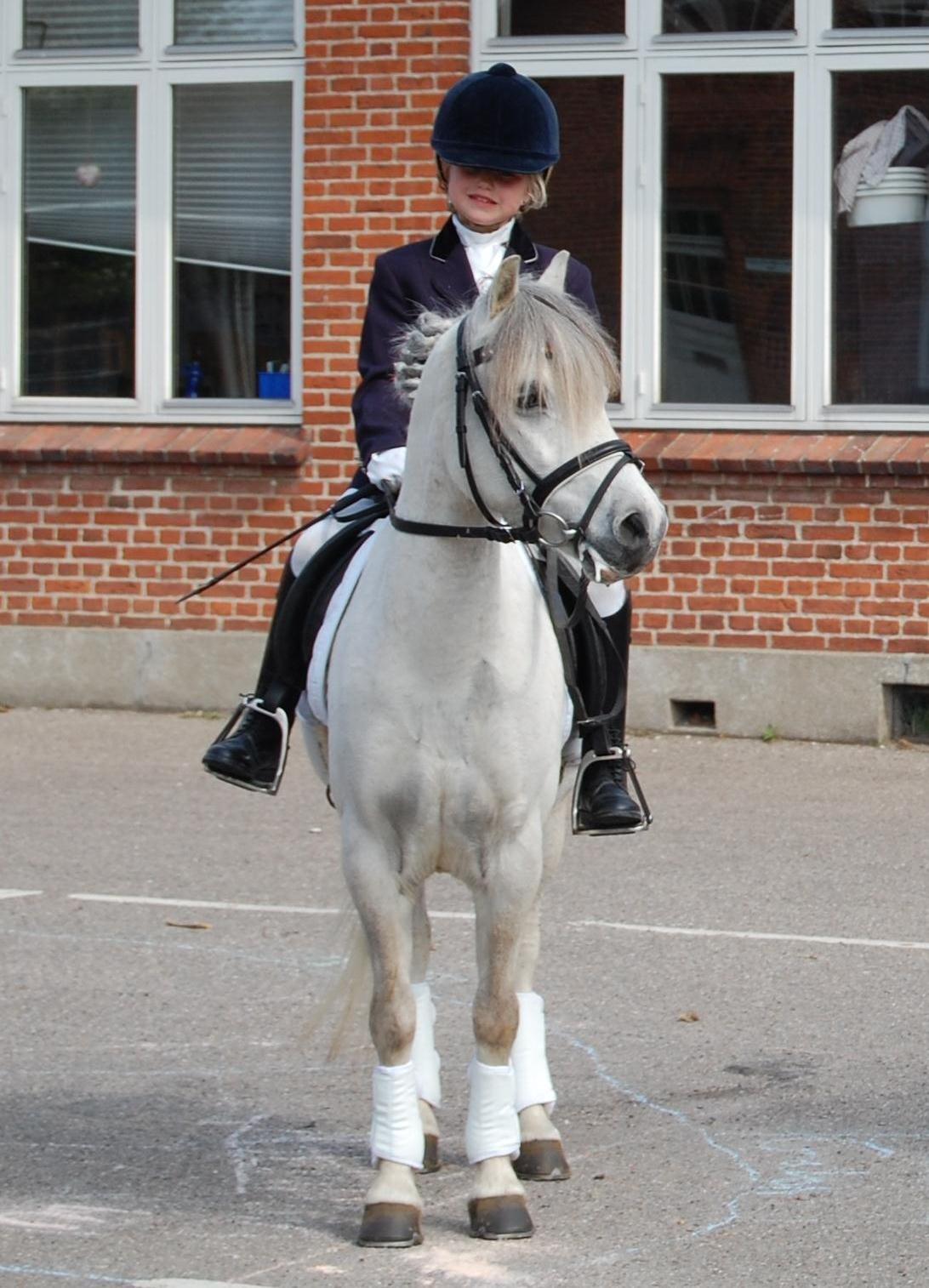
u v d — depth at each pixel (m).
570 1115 6.53
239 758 6.13
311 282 13.84
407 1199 5.45
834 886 9.62
